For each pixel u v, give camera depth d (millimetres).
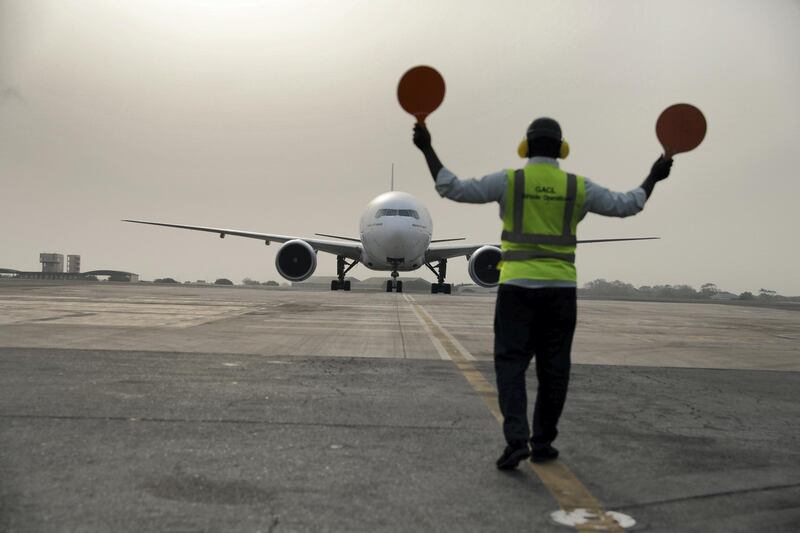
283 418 5035
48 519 3020
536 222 4102
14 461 3834
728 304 34094
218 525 3004
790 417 5645
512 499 3459
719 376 7887
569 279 4105
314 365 7609
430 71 3988
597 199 4191
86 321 12086
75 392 5746
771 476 3936
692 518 3250
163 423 4781
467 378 7027
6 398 5453
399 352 8953
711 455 4371
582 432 4926
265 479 3645
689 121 4289
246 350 8711
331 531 2975
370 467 3910
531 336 4156
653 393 6605
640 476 3895
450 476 3797
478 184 4117
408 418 5145
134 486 3475
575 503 3424
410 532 2990
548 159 4242
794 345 11898
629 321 16938
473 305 22031
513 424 3951
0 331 10125
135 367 7117
